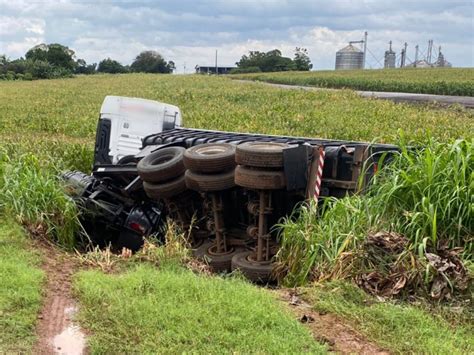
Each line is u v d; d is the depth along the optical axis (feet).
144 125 32.96
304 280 15.80
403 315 12.65
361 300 13.60
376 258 14.82
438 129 53.47
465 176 16.37
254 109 79.61
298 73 279.49
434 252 14.78
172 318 12.21
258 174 17.95
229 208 20.75
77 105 97.25
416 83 150.20
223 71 436.76
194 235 21.44
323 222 16.62
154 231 22.97
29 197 21.15
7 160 25.80
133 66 432.25
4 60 278.46
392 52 427.33
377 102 89.92
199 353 10.82
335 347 11.34
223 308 12.67
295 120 63.00
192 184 19.77
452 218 15.65
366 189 17.90
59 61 322.14
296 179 18.17
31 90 152.87
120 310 12.59
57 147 40.75
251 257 18.92
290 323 12.05
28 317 12.21
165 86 154.61
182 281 14.35
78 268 16.38
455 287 13.73
